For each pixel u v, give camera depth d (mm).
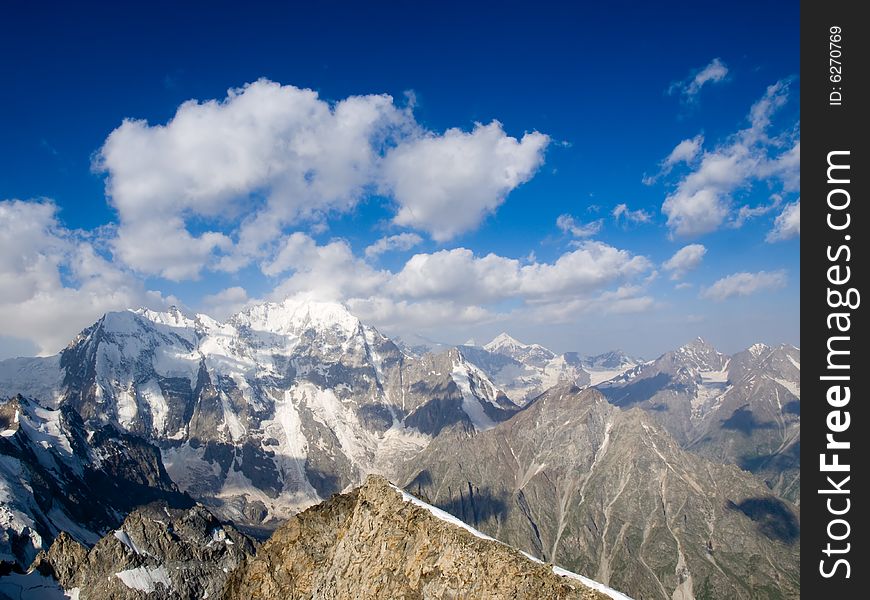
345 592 75938
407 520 74875
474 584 63375
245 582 91375
